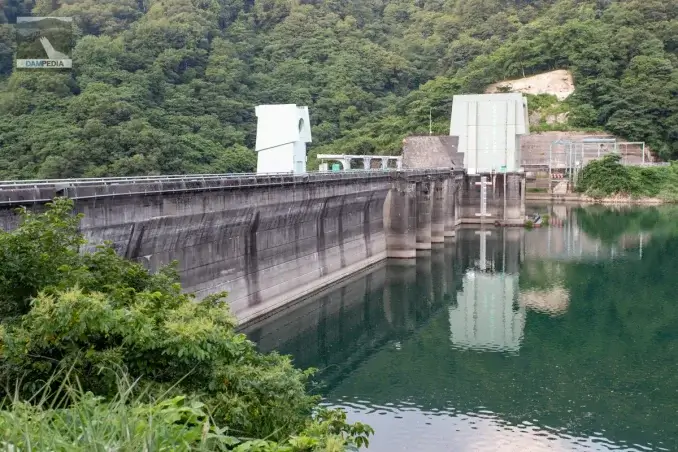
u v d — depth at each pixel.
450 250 91.75
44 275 18.56
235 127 124.38
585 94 184.62
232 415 16.14
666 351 47.84
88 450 10.16
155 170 85.12
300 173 60.81
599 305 61.16
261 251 51.69
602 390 40.06
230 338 17.89
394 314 57.84
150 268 38.16
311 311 56.69
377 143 152.38
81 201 31.72
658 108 176.75
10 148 84.50
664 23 199.62
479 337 51.19
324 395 38.75
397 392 39.44
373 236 79.31
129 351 16.11
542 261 82.81
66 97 99.88
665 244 95.94
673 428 34.62
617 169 160.38
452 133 124.88
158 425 11.02
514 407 37.25
